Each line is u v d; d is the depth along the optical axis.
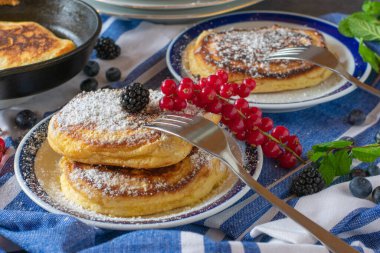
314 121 0.73
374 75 0.81
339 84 0.75
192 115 0.60
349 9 0.98
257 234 0.57
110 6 0.87
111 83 0.79
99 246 0.53
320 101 0.72
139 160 0.58
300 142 0.70
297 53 0.75
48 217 0.56
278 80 0.75
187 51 0.82
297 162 0.66
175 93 0.61
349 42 0.84
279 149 0.65
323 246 0.54
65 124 0.60
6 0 0.86
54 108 0.74
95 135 0.58
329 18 0.93
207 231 0.59
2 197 0.62
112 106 0.62
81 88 0.77
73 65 0.72
